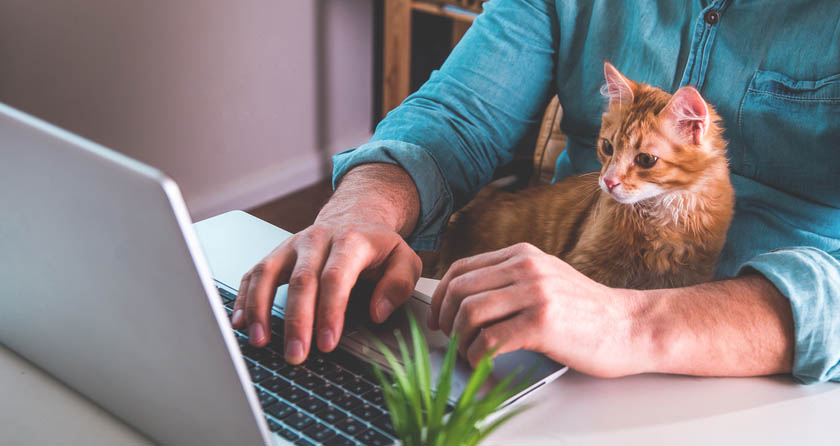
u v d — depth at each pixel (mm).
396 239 754
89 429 536
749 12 907
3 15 1699
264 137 2408
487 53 1076
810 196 900
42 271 487
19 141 424
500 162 1118
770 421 590
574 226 988
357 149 986
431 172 939
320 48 2471
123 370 499
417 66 2561
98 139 1971
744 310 656
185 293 410
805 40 875
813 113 872
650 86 924
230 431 462
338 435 530
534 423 574
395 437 531
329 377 598
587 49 1042
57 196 428
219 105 2229
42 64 1802
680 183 859
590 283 667
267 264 688
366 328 673
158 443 526
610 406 600
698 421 586
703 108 812
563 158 1145
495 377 605
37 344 563
